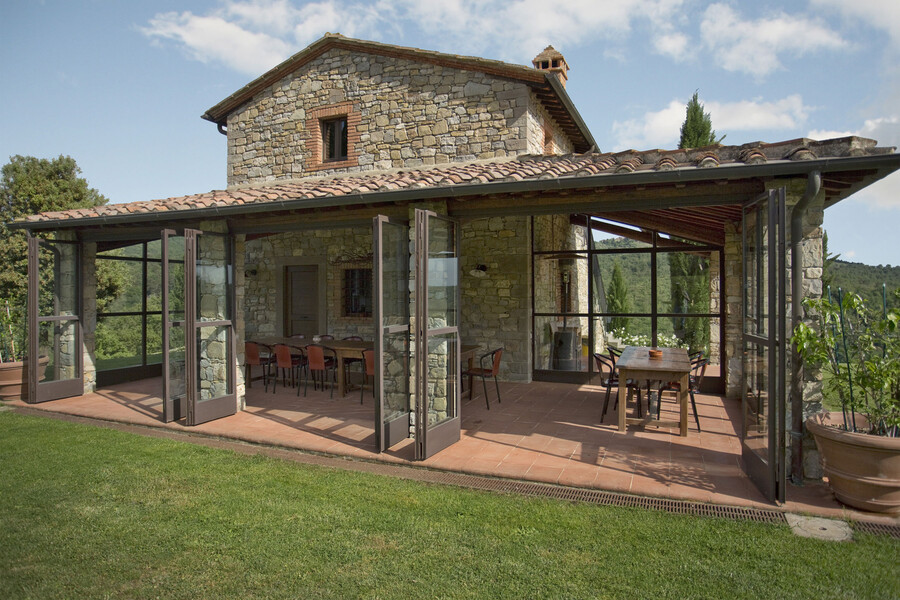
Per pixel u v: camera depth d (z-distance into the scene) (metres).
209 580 3.05
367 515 3.90
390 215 6.08
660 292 8.95
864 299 4.05
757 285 4.45
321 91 10.53
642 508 4.00
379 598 2.86
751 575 3.01
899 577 2.97
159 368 10.59
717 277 8.61
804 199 4.19
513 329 9.52
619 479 4.57
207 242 6.94
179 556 3.32
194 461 5.20
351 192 5.59
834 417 4.40
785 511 3.87
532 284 9.64
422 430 5.09
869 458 3.73
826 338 4.02
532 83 8.98
